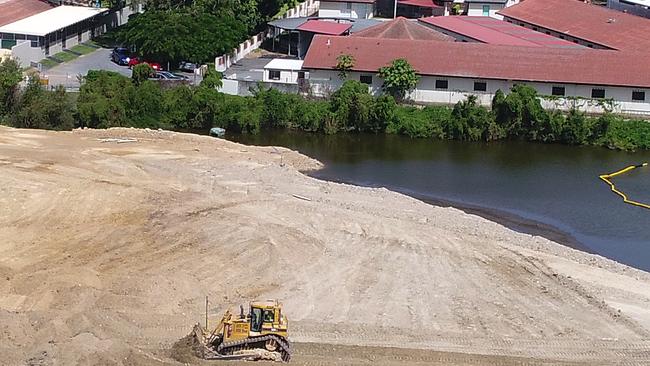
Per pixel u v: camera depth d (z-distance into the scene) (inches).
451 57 3602.4
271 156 3058.6
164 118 3457.2
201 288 2005.4
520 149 3319.4
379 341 1808.6
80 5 4771.2
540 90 3511.3
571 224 2615.7
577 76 3486.7
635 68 3506.4
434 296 2020.2
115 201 2480.3
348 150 3262.8
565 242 2476.6
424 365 1713.8
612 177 3031.5
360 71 3580.2
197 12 4200.3
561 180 2987.2
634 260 2374.5
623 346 1825.8
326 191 2706.7
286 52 4485.7
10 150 2856.8
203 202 2509.8
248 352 1674.5
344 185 2800.2
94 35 4562.0
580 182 2974.9
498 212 2689.5
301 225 2373.3
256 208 2480.3
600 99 3459.6
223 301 1955.0
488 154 3253.0
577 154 3272.6
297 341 1786.4
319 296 1998.0
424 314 1935.3
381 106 3449.8
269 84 3629.4
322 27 4293.8
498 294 2042.3
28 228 2295.8
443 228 2444.6
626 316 1951.3
